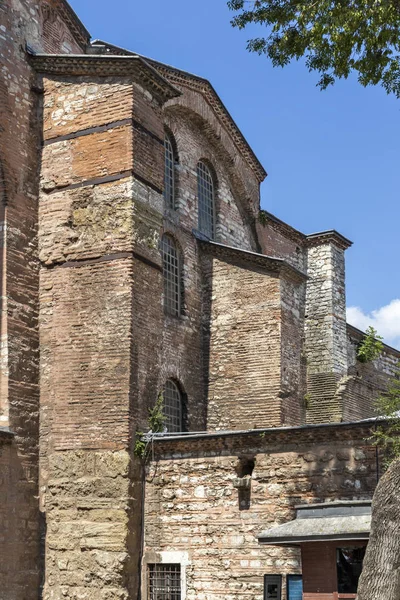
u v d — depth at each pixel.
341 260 36.56
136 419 21.52
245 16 18.67
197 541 20.58
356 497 19.17
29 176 23.42
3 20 23.53
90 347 22.05
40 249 23.20
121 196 22.56
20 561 20.91
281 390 26.59
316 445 19.89
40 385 22.45
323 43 17.84
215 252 28.58
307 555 15.21
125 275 22.05
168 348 26.39
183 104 29.03
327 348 34.78
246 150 32.50
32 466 21.80
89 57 23.34
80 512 21.17
